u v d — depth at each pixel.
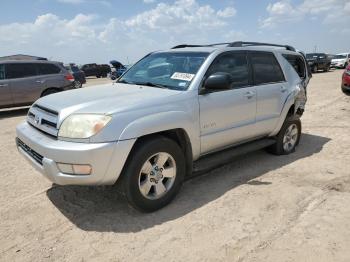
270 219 3.59
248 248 3.09
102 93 4.03
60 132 3.39
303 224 3.48
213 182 4.62
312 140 6.75
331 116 9.06
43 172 3.52
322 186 4.42
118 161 3.36
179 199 4.10
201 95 4.11
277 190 4.31
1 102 10.81
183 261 2.93
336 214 3.67
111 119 3.34
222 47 4.62
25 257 3.01
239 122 4.68
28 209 3.89
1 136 7.76
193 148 4.09
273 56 5.48
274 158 5.61
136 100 3.65
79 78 18.84
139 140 3.63
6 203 4.06
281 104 5.36
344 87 12.57
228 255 3.00
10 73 10.92
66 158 3.26
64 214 3.77
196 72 4.21
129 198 3.58
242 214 3.71
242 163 5.37
